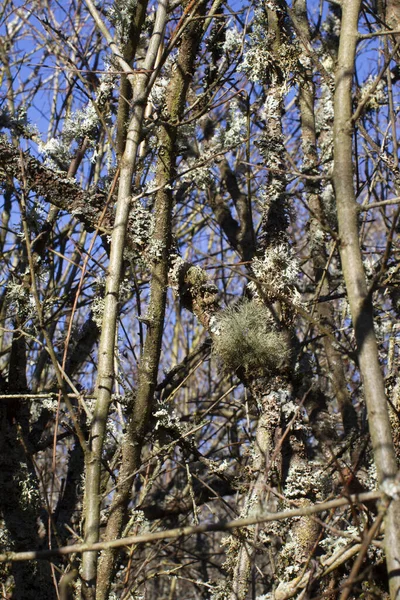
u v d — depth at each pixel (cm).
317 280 415
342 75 207
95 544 172
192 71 300
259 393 277
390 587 157
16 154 303
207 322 283
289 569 256
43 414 381
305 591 217
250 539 273
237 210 441
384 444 167
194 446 292
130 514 311
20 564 320
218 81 330
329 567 219
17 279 374
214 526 163
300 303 295
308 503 264
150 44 262
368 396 174
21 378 344
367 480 269
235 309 288
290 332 294
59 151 344
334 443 317
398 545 157
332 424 333
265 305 289
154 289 277
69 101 558
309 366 332
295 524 262
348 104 204
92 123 349
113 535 252
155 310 274
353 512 187
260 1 345
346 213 193
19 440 335
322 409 329
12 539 321
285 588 238
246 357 271
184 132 354
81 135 351
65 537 360
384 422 170
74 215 306
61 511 374
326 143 439
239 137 382
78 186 308
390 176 404
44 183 306
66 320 431
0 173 314
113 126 353
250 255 397
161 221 285
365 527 181
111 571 248
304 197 443
